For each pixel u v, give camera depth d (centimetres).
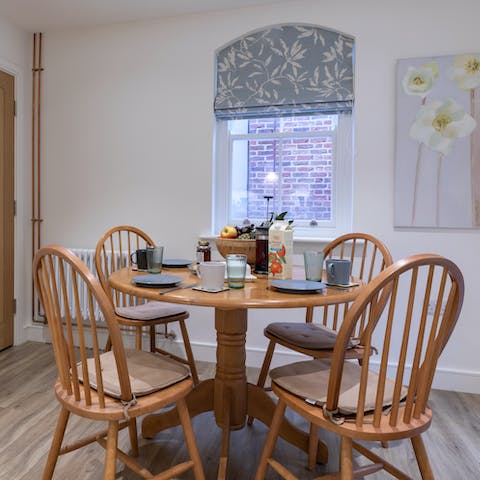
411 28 233
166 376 124
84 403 112
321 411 109
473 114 222
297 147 265
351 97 243
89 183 286
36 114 295
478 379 227
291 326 177
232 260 132
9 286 284
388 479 149
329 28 244
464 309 229
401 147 232
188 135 268
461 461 161
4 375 237
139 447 168
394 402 102
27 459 157
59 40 288
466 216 225
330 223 260
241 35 257
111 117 281
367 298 96
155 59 272
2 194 276
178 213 271
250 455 165
